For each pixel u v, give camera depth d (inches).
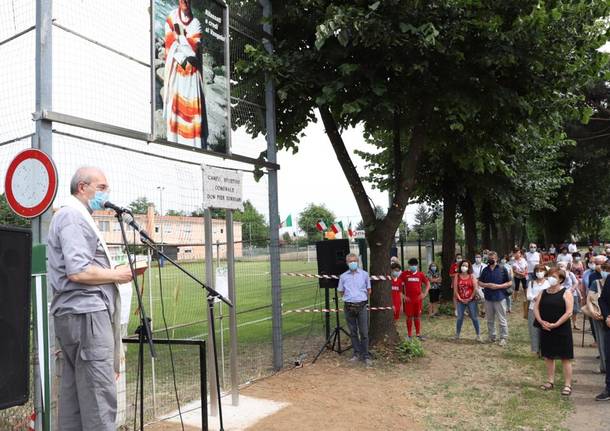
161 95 243.3
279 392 288.5
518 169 706.8
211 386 244.8
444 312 625.9
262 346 420.5
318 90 362.3
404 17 322.3
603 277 363.6
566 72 369.7
